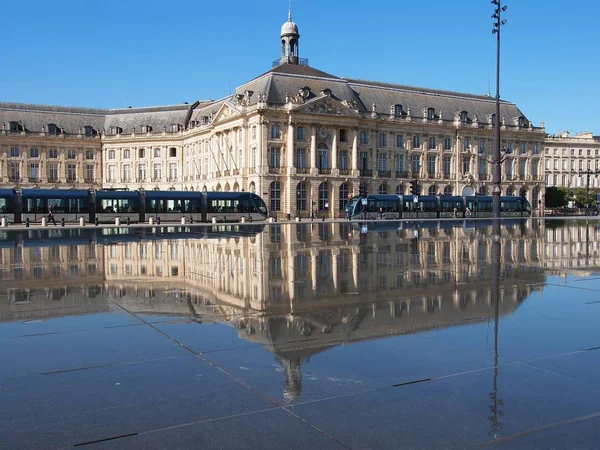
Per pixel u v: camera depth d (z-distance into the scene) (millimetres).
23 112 93688
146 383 5426
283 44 81375
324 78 75750
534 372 5715
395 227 39031
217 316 8070
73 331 7305
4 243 23234
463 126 85875
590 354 6277
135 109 100312
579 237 25422
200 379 5512
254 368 5805
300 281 11227
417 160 83625
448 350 6398
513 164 91500
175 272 12828
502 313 8219
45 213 51875
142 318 8000
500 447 4203
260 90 72438
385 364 5914
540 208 93875
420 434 4398
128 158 96938
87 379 5543
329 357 6133
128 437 4355
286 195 71938
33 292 10195
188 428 4500
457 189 86250
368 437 4352
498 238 24812
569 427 4520
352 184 76000
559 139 129250
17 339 6930
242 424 4562
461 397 5090
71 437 4363
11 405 4949
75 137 95125
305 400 5012
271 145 71250
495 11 41375
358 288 10312
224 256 16594
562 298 9367
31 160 93062
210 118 85438
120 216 54594
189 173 92500
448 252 17547
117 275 12414
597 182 132750
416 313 8188
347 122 75062
